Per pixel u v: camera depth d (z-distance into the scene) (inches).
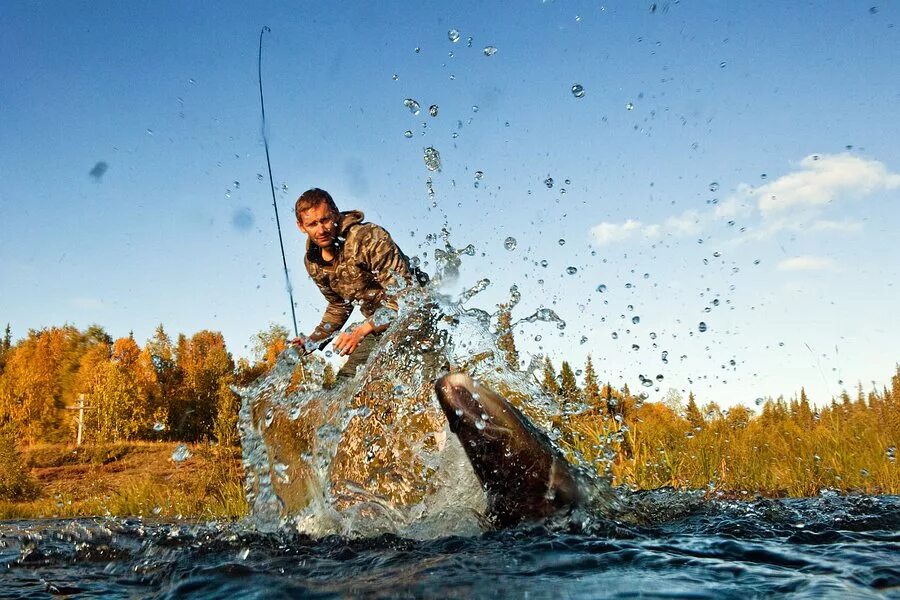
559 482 105.7
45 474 630.5
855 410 339.0
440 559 85.0
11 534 133.2
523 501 105.0
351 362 195.9
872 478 265.9
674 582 68.7
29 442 807.7
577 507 105.6
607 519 108.8
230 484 348.2
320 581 77.2
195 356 816.3
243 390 154.7
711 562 78.2
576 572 74.9
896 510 127.4
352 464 137.5
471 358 157.4
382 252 187.0
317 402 153.8
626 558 80.8
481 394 105.8
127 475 574.6
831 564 75.1
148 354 842.8
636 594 64.2
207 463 423.5
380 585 72.7
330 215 189.8
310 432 147.4
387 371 151.0
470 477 123.4
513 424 104.7
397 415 140.8
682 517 120.6
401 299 163.0
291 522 133.3
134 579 94.1
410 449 134.0
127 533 133.1
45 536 130.1
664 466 270.4
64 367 877.2
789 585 66.0
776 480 267.9
